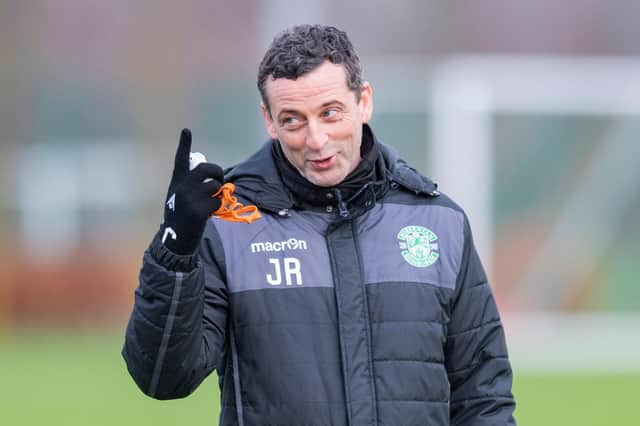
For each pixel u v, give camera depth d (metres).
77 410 30.75
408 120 48.25
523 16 75.12
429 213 11.87
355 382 11.06
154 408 30.73
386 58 71.19
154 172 63.53
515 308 45.12
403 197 11.94
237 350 11.33
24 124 66.94
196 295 10.62
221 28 72.25
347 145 11.20
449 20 73.44
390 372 11.16
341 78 11.06
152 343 10.58
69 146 64.25
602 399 32.97
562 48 75.50
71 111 67.31
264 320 11.27
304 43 11.01
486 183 46.34
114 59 70.06
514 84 46.53
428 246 11.66
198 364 10.84
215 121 63.47
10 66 68.06
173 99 67.75
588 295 45.16
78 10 70.81
